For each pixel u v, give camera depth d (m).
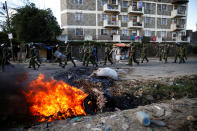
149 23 23.52
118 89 3.83
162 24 24.45
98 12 20.47
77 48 17.75
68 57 8.34
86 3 19.69
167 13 24.58
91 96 3.21
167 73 6.12
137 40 22.41
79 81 3.88
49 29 16.94
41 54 14.80
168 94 3.77
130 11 21.55
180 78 4.87
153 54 21.72
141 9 22.22
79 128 1.88
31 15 15.81
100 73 4.63
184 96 3.75
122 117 2.13
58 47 10.73
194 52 25.94
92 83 3.92
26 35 15.10
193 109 2.30
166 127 1.77
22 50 14.47
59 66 9.30
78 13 19.48
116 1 21.25
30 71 6.48
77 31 19.67
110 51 10.98
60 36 18.58
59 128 1.93
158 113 2.20
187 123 1.84
